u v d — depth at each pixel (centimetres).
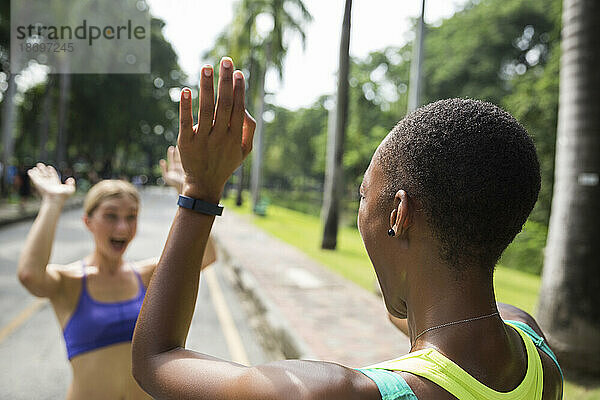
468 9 3653
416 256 85
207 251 221
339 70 1603
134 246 1390
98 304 221
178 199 91
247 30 2956
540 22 3222
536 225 1761
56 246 1316
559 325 508
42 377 497
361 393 72
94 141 4416
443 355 81
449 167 82
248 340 643
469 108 88
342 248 1655
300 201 6372
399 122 93
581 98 507
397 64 4153
